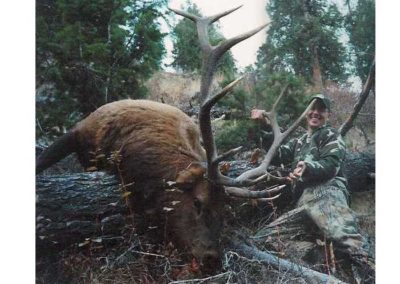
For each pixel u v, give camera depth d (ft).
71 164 10.17
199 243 9.12
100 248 9.64
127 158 9.64
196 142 9.91
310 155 11.06
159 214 9.45
